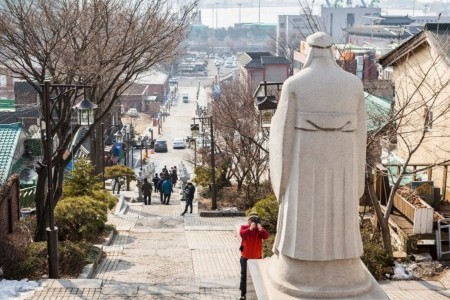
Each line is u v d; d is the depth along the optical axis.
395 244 17.05
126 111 109.25
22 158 36.66
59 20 19.69
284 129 8.36
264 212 19.61
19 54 18.66
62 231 19.88
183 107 126.38
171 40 21.12
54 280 14.38
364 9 142.62
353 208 8.45
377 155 20.55
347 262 8.53
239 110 38.72
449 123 21.08
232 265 17.44
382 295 8.52
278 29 137.25
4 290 13.59
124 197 40.50
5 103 48.78
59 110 19.14
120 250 19.47
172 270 16.95
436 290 13.69
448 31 23.02
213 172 32.88
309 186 8.31
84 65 18.91
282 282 8.60
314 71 8.29
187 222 27.67
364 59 50.88
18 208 19.05
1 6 18.73
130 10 21.72
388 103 29.98
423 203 17.12
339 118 8.16
